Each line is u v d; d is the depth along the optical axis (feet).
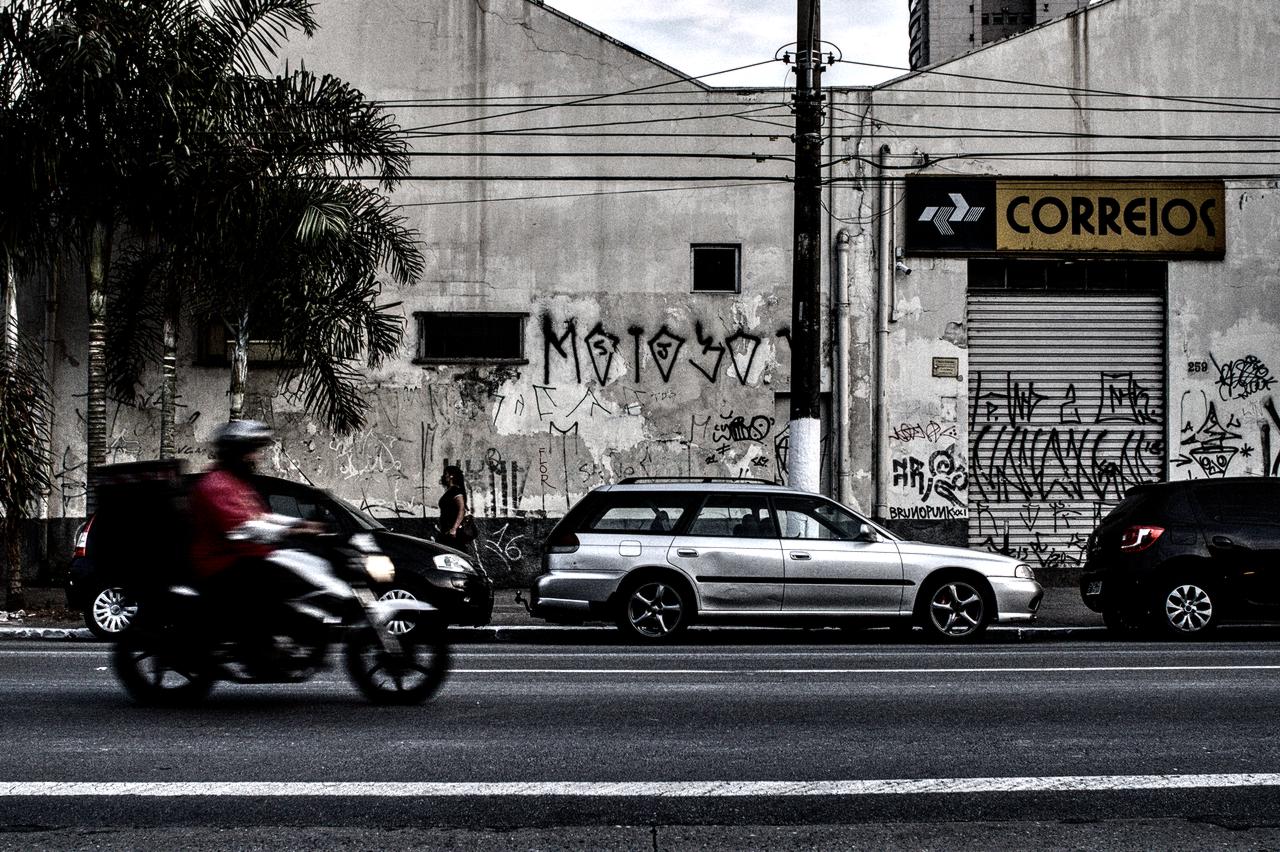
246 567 25.02
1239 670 31.58
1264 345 62.85
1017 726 23.11
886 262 62.49
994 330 63.10
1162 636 44.37
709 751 20.71
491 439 62.23
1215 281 63.05
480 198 63.05
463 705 25.53
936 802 17.33
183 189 48.21
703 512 42.27
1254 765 19.72
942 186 62.95
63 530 61.00
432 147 63.10
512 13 63.41
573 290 62.85
